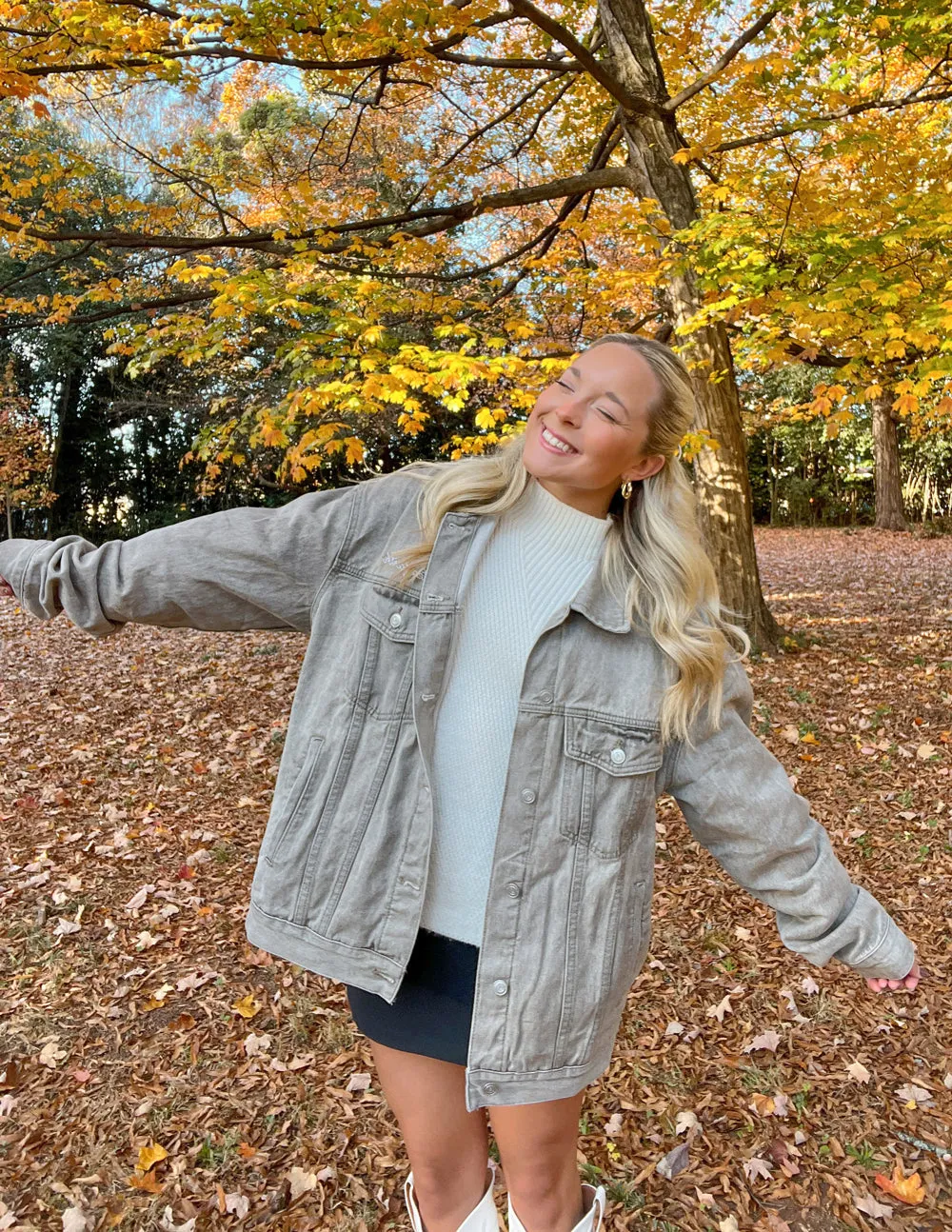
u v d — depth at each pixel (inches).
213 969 126.4
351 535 51.7
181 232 302.2
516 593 51.3
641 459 51.2
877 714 231.8
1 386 646.5
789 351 193.6
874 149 195.2
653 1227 83.7
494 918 48.8
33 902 146.9
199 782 201.5
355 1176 89.6
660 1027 113.8
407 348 175.3
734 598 293.9
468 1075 48.6
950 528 870.4
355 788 49.7
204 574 49.6
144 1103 99.4
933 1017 114.8
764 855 51.2
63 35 184.7
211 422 607.5
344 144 356.8
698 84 243.9
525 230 361.7
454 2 210.8
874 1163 91.1
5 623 412.2
